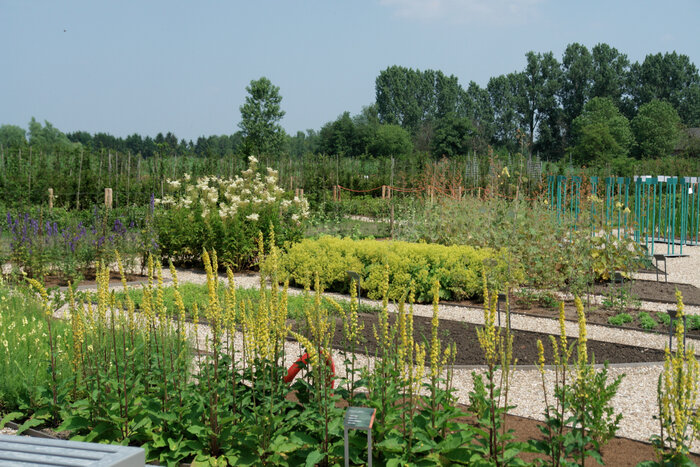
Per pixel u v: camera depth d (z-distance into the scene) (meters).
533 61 97.44
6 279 10.08
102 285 4.63
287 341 7.54
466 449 3.78
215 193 14.20
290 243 13.78
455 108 103.38
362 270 10.84
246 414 3.98
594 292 10.98
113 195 23.75
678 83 96.06
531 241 10.91
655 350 7.43
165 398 4.25
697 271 13.87
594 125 61.28
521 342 7.74
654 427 5.09
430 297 10.42
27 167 24.14
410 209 17.75
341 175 31.77
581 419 3.69
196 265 14.25
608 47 97.81
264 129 49.22
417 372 3.94
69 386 4.80
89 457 2.14
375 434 3.91
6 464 2.08
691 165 34.50
